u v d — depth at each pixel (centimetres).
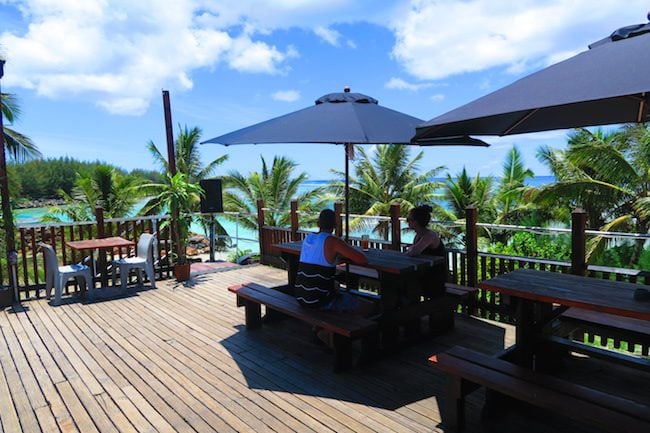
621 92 154
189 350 385
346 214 464
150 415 278
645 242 1375
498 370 244
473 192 2161
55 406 291
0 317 488
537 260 434
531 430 255
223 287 615
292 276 484
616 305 242
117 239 598
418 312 388
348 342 340
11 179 1144
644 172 1453
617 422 192
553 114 335
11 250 546
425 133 293
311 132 350
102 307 522
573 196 1496
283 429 259
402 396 299
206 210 834
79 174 1872
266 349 386
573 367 338
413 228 421
